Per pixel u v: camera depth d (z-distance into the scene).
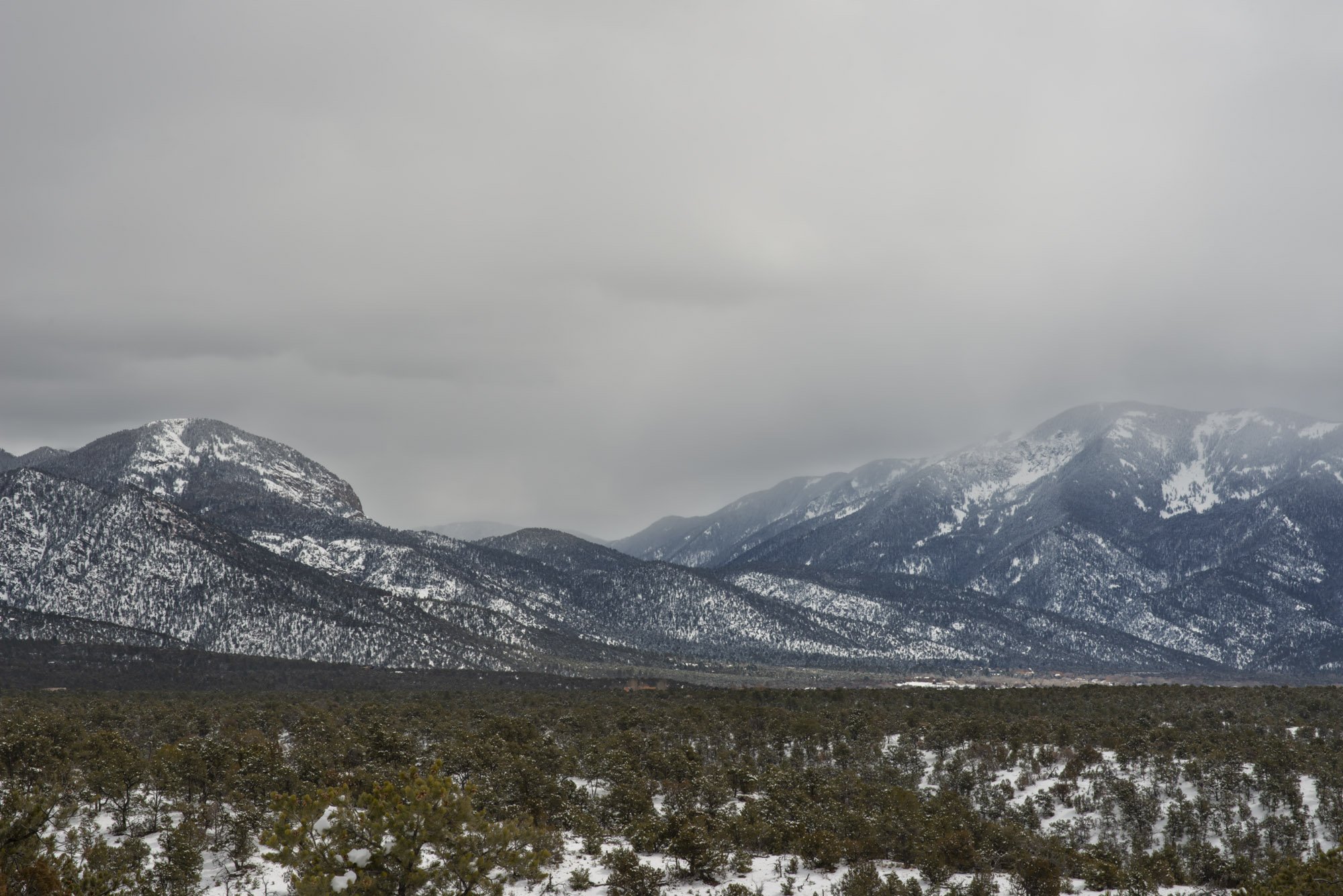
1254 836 98.50
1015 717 165.12
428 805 48.56
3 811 49.59
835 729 146.25
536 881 73.75
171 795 92.12
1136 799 107.12
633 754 121.00
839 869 84.25
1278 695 186.12
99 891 51.56
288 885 73.75
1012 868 84.88
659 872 73.62
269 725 148.38
